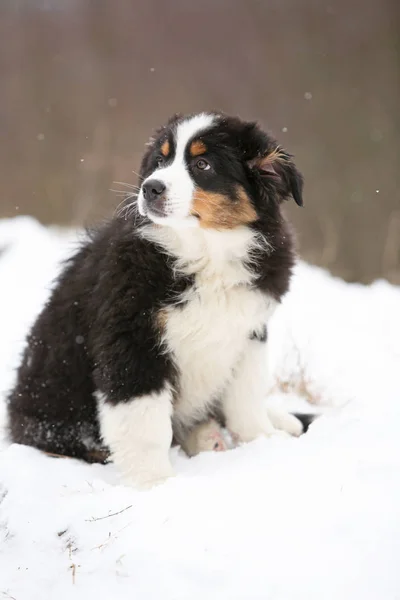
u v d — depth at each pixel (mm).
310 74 25438
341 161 22703
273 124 23828
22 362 6527
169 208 5457
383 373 7574
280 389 7371
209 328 5598
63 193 19234
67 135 22172
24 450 5676
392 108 24141
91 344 5797
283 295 5949
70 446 6113
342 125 23703
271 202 5848
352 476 4660
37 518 4598
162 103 23984
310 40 26422
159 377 5504
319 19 26922
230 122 5934
